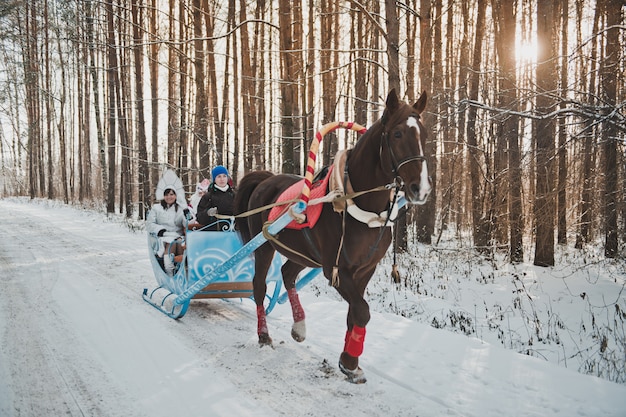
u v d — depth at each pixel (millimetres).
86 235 15094
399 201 4195
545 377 4195
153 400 3869
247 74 16125
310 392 4062
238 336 5543
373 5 16438
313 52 14953
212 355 4910
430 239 16266
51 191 38562
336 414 3682
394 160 3674
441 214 18391
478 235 13734
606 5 10367
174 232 7113
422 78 11719
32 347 4988
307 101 18516
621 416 3492
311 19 17953
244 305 7016
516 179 11086
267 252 5434
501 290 9617
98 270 9250
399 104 3838
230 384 4203
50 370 4426
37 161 43938
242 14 16047
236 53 19297
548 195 9422
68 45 27500
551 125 10289
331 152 18984
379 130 3953
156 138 21719
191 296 5789
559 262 12516
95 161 50188
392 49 10508
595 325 7164
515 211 12062
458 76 17703
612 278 10422
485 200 13820
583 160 9133
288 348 5148
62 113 33875
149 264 10055
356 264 4180
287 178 5555
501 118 10445
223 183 7105
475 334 6641
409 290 9438
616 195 10719
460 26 20609
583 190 10805
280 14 13914
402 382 4199
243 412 3693
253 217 5660
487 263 12531
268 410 3734
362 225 4047
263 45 20031
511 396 3877
